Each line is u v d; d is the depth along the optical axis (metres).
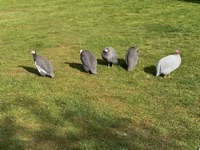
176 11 9.78
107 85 5.19
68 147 3.80
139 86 5.14
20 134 4.03
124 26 8.54
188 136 3.94
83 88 5.10
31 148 3.79
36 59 5.54
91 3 11.36
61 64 6.09
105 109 4.50
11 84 5.27
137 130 4.06
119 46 6.97
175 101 4.67
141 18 9.24
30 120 4.29
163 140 3.89
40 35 8.09
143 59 6.19
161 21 8.85
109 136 3.96
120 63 6.02
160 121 4.23
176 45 6.94
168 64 5.30
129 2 11.20
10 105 4.64
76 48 6.97
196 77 5.39
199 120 4.24
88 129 4.09
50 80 5.39
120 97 4.81
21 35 8.16
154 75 5.50
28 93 4.96
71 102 4.67
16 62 6.25
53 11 10.62
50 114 4.40
